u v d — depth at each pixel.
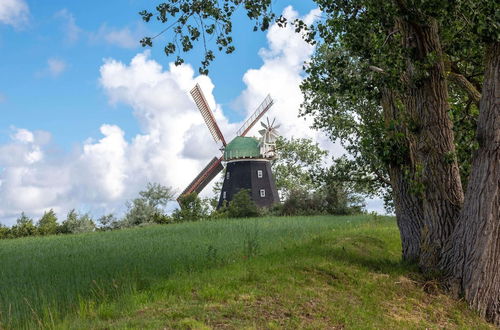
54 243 23.22
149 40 13.88
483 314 12.35
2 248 21.69
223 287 10.77
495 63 12.30
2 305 9.48
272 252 15.23
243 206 45.84
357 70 14.18
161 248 16.84
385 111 15.24
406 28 13.34
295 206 44.69
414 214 14.94
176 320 8.82
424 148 13.70
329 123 27.75
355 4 13.93
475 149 12.80
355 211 43.56
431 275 13.23
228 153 59.53
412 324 10.85
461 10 12.23
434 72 13.44
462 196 13.75
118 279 11.12
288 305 10.20
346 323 10.00
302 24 14.34
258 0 13.62
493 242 12.45
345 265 13.77
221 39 14.15
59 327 8.33
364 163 26.83
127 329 8.18
